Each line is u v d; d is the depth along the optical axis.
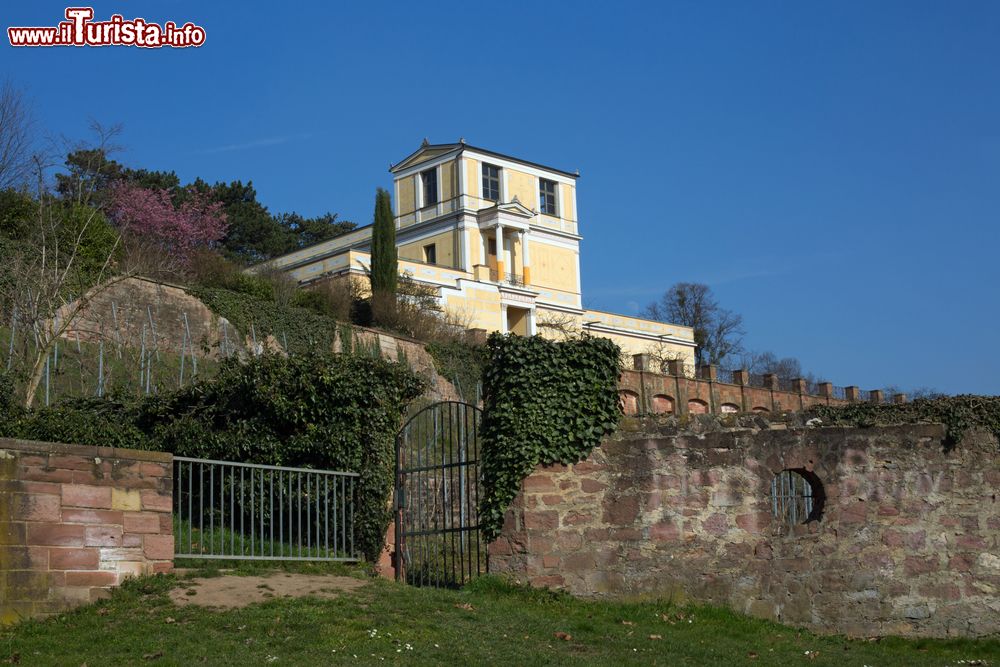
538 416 14.55
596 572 14.32
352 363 16.89
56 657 9.80
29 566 11.22
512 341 14.80
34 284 24.70
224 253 61.06
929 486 14.38
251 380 17.08
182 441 16.83
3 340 23.59
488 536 14.58
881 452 14.46
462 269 54.84
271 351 18.16
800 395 53.12
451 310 50.75
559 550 14.30
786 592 14.17
